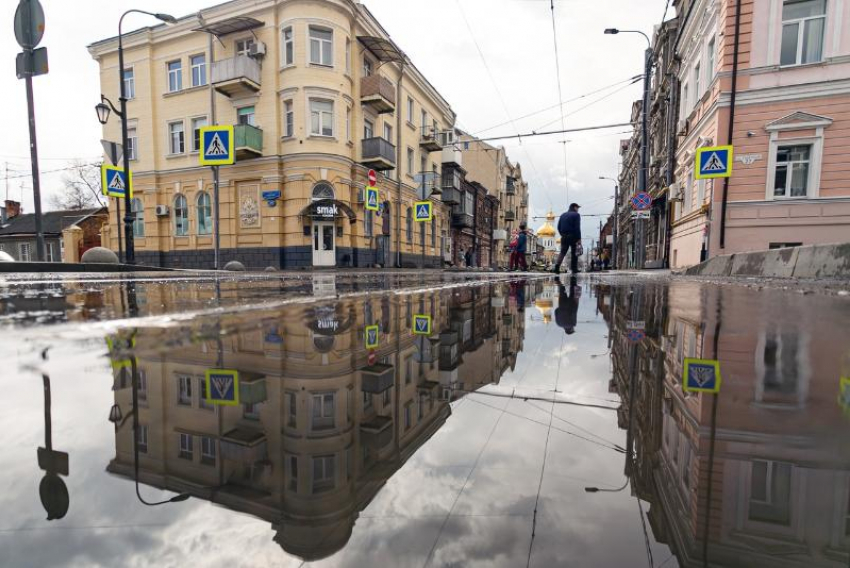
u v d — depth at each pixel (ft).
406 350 4.69
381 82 60.75
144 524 1.61
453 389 3.31
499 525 1.62
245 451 2.15
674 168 61.52
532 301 11.12
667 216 65.16
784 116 35.09
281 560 1.46
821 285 14.40
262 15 55.77
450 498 1.78
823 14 34.22
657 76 73.67
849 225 33.91
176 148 63.21
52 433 2.23
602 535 1.51
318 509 1.69
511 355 4.60
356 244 60.49
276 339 4.68
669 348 4.60
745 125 36.47
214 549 1.48
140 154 64.54
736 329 5.50
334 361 3.92
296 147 54.80
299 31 53.72
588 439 2.34
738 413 2.43
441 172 93.86
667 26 63.77
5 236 107.55
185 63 61.26
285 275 30.25
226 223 59.06
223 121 59.06
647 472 1.95
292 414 2.64
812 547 1.37
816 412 2.42
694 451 1.97
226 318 5.94
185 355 3.84
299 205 55.11
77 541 1.53
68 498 1.71
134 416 2.51
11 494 1.75
